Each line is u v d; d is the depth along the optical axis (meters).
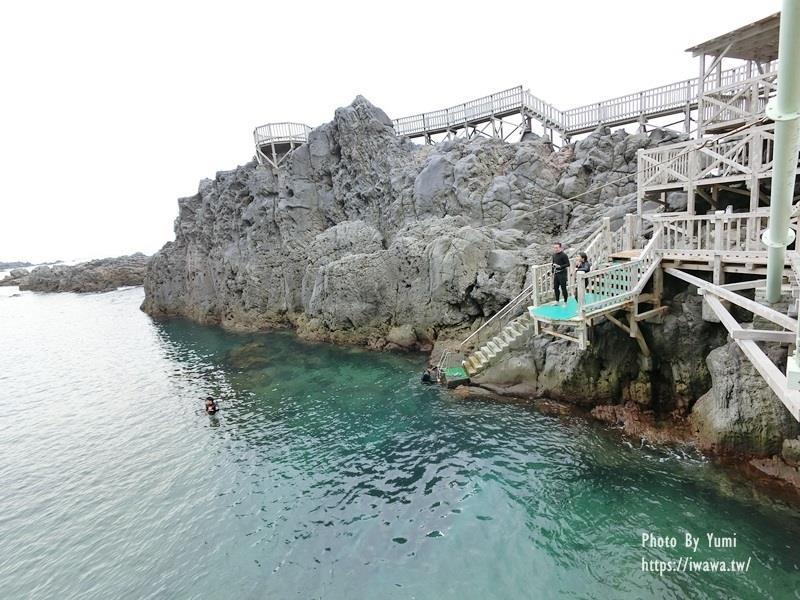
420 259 25.75
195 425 20.06
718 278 12.83
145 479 15.88
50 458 18.30
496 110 32.81
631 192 23.89
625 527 11.20
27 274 120.00
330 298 29.56
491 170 29.33
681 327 14.91
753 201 13.48
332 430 17.88
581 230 23.58
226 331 38.66
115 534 13.02
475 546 11.17
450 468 14.50
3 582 11.42
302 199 37.03
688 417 14.72
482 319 23.70
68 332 46.50
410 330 26.33
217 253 41.38
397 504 13.05
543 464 14.11
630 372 16.30
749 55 18.38
